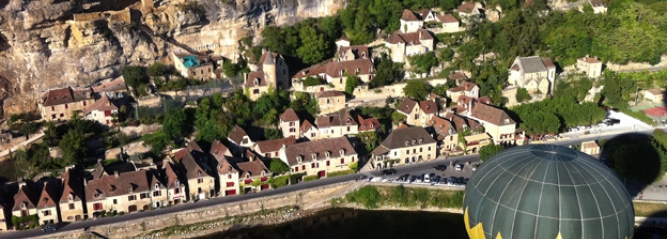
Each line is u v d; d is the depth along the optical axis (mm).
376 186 192500
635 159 186500
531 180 135125
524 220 132625
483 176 143125
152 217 175375
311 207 190000
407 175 198875
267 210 185625
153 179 180875
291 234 177625
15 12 192125
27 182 180750
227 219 180500
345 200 191500
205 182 184875
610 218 131125
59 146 191750
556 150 144375
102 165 186625
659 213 181875
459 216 185375
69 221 175250
